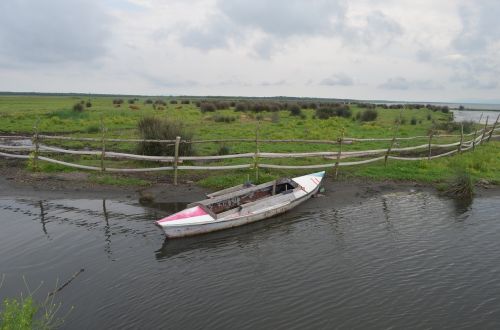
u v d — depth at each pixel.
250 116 45.81
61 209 14.45
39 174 18.53
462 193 15.90
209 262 10.58
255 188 14.48
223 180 17.23
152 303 8.70
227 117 39.94
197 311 8.40
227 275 9.88
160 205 14.78
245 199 14.38
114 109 55.06
